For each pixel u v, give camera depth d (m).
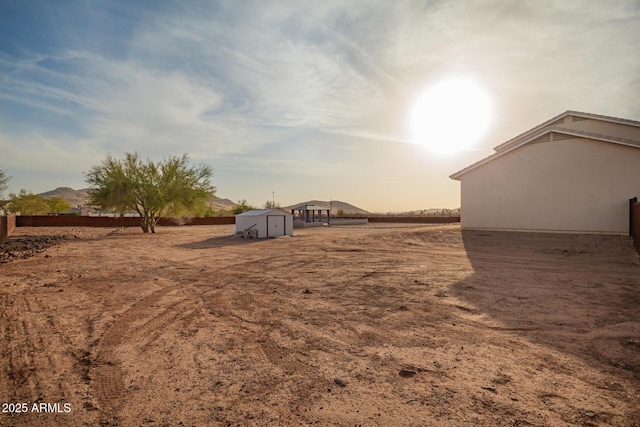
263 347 4.97
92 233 32.91
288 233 26.33
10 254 15.94
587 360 4.40
